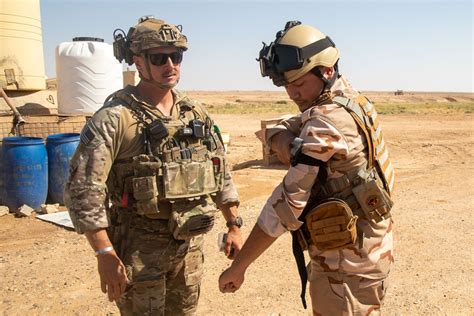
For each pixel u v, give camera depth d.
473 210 7.50
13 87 9.59
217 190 3.04
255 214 7.33
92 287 4.80
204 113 3.12
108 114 2.73
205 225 2.91
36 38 9.91
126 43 2.90
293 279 4.96
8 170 7.67
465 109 43.97
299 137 2.25
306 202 2.26
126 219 2.90
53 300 4.52
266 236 2.31
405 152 14.75
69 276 5.04
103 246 2.64
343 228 2.26
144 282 2.85
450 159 13.43
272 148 2.43
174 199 2.83
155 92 2.90
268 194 8.86
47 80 12.22
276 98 98.88
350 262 2.35
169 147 2.85
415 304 4.43
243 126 25.64
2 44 9.44
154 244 2.89
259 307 4.38
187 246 3.00
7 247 6.09
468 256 5.57
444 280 4.93
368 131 2.30
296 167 2.22
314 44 2.25
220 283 2.43
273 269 5.21
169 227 2.88
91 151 2.66
